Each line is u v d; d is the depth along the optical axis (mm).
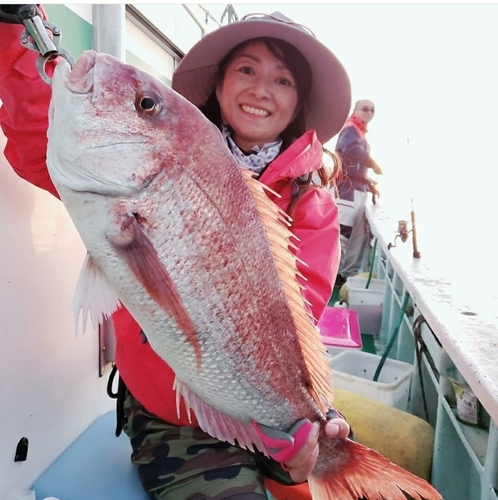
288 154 1638
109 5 1866
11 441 1446
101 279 1016
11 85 1207
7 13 913
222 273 1047
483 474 1479
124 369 1591
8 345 1424
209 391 1113
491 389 1210
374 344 3812
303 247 1581
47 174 1397
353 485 1313
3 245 1392
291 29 1681
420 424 2082
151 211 978
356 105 6094
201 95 1971
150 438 1555
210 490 1379
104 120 934
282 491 1567
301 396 1232
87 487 1522
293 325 1192
